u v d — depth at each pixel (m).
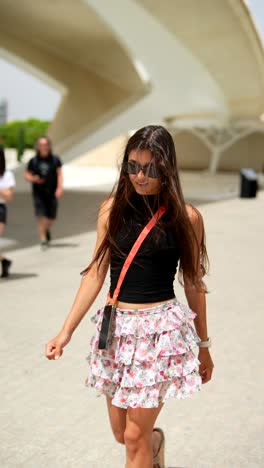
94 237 12.45
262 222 14.77
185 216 2.69
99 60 30.00
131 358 2.67
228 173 42.50
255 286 8.07
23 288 7.91
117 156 2.82
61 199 21.17
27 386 4.67
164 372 2.68
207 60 28.23
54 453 3.64
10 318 6.51
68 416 4.15
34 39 29.06
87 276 2.86
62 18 25.77
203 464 3.53
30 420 4.08
